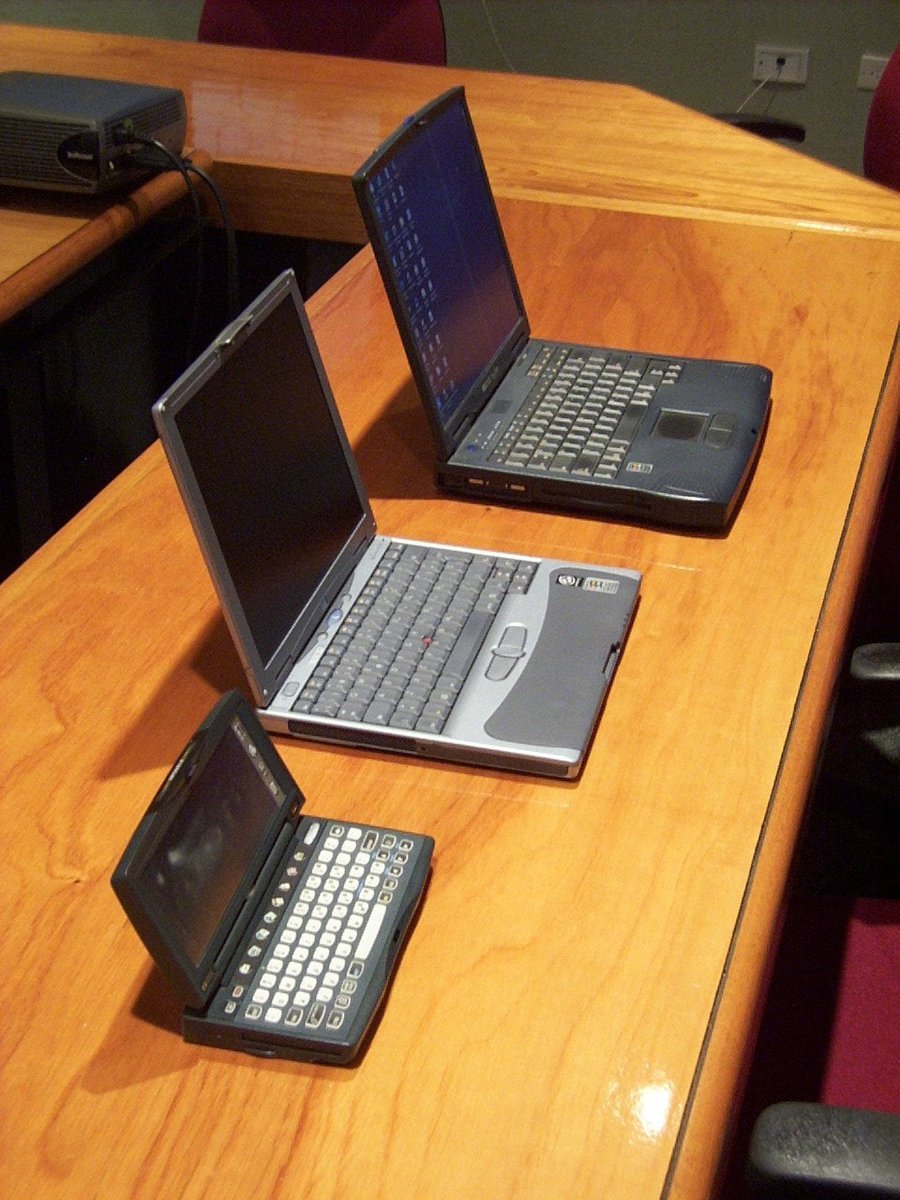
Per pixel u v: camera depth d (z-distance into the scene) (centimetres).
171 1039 87
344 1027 85
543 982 90
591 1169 80
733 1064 85
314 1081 85
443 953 92
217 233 205
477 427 139
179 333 210
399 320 128
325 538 118
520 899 96
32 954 93
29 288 166
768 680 114
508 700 108
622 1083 84
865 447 143
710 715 110
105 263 193
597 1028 87
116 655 117
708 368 149
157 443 148
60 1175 80
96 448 199
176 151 195
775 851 99
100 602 123
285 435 114
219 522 103
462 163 146
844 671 136
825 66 368
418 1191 79
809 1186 86
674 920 94
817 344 161
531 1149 81
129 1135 82
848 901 129
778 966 122
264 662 107
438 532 132
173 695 113
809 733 108
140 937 84
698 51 377
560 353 152
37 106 178
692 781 105
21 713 111
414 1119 83
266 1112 83
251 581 106
